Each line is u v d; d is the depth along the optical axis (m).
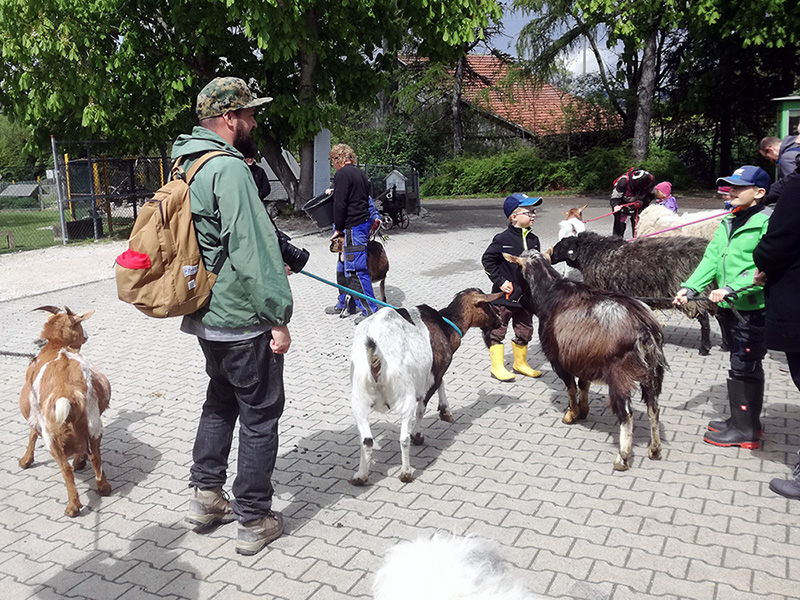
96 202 17.55
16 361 7.55
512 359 7.26
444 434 5.33
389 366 4.27
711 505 4.13
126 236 17.53
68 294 10.87
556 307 4.93
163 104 16.91
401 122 34.81
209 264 3.52
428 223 19.25
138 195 17.75
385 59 18.70
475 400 6.05
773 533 3.81
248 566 3.68
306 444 5.23
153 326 8.92
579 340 4.69
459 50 16.91
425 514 4.15
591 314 4.68
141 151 19.42
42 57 14.67
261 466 3.74
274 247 3.47
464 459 4.89
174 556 3.79
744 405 4.83
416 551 1.94
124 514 4.27
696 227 7.82
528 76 29.09
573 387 5.31
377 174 22.05
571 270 11.32
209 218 3.47
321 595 3.41
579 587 3.39
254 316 3.55
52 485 4.69
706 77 25.94
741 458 4.73
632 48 27.28
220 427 3.96
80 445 4.23
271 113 17.03
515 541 3.82
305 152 18.53
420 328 4.67
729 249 4.64
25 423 5.81
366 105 20.73
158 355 7.68
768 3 20.23
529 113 35.06
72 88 15.16
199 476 3.95
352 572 3.60
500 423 5.52
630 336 4.50
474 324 5.20
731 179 4.54
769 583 3.37
